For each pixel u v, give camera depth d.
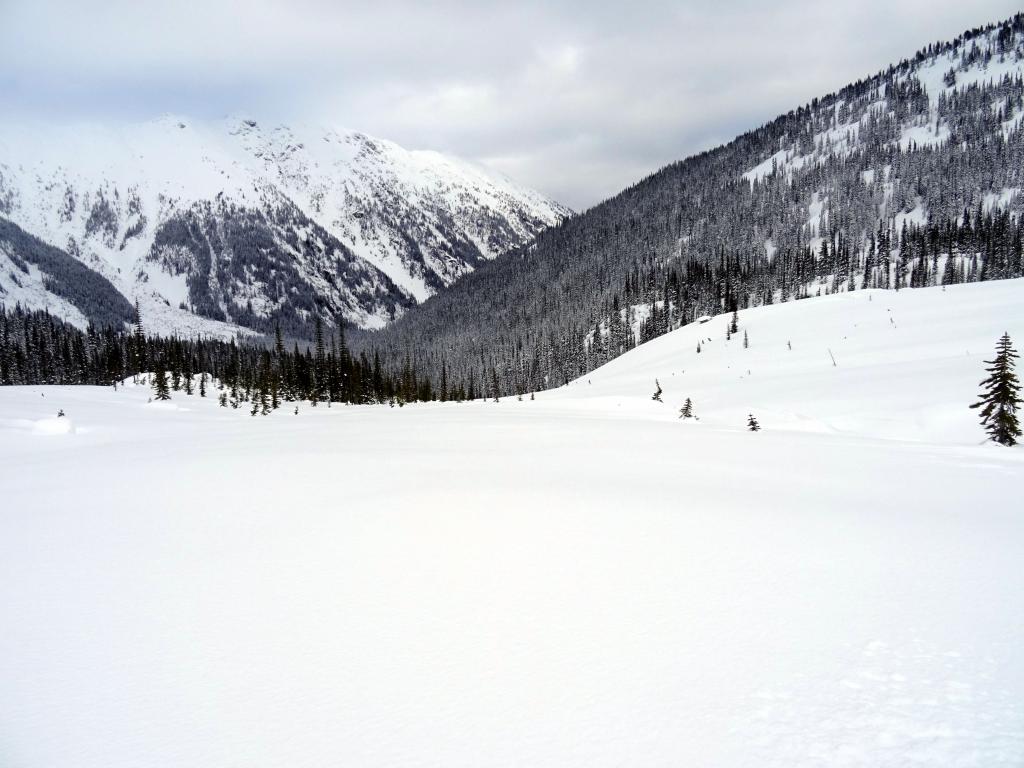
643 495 12.44
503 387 172.50
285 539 9.48
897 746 3.91
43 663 5.44
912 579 7.07
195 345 160.00
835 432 31.72
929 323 62.72
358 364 111.06
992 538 8.84
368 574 7.68
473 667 5.16
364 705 4.61
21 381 113.31
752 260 187.25
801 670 4.94
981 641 5.38
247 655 5.51
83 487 14.91
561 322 195.50
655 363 93.81
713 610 6.24
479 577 7.45
